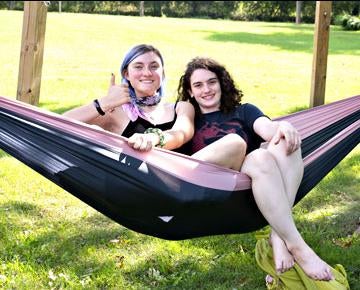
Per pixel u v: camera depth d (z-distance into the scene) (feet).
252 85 32.07
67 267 11.82
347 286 10.60
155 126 11.14
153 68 11.07
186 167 9.40
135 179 9.18
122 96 10.71
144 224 9.71
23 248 12.55
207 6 97.04
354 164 18.15
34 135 9.52
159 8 96.48
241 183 9.33
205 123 11.15
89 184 9.42
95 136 9.34
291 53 46.03
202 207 9.29
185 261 12.12
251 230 10.09
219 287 11.12
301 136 11.05
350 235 13.26
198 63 11.14
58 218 14.30
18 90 20.44
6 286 11.04
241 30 64.75
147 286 11.19
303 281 10.22
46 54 41.27
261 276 11.47
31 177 16.94
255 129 10.84
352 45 50.29
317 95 23.52
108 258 12.25
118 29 58.29
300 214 14.42
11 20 53.72
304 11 93.56
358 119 11.25
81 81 32.17
